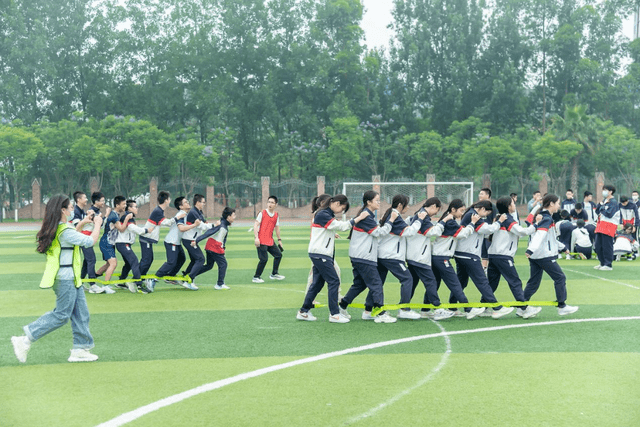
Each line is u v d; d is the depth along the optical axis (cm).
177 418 479
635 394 529
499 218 863
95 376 595
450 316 873
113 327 830
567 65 5784
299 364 634
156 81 5597
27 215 4838
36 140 4447
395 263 856
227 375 596
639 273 1380
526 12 6019
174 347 714
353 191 4194
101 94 5512
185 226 1143
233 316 905
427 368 614
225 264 1188
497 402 511
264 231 1273
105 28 5500
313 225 845
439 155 5362
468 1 6003
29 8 5416
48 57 5253
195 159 4800
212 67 5556
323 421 470
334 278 845
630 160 5078
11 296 1105
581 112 5028
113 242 1134
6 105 5166
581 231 1692
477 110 5550
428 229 845
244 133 5628
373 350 692
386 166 5362
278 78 5672
